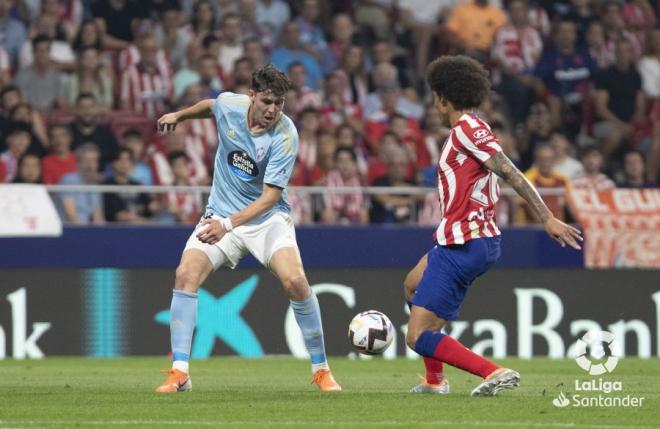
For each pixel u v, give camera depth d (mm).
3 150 58812
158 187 53094
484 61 70250
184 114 32938
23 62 63969
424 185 60969
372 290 53562
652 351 55000
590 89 70250
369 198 54906
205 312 52156
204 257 31844
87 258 51625
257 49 65250
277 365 47000
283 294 52844
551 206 55531
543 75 70500
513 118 69125
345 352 53250
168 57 65062
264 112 30594
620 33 72188
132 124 62844
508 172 28281
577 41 71562
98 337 51625
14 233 51094
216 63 64062
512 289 54375
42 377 38688
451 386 35562
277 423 24672
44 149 58531
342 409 27219
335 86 64562
